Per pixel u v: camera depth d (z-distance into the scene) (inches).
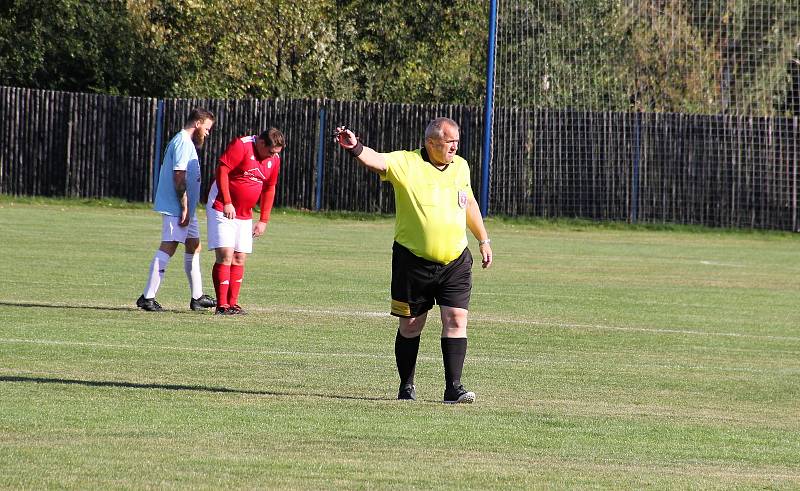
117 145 3740.2
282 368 1144.8
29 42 4284.0
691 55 3496.6
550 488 691.4
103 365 1112.8
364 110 3668.8
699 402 1055.6
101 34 4350.4
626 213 3563.0
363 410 930.1
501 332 1488.7
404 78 4672.7
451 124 966.4
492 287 2037.4
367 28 4813.0
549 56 3511.3
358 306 1680.6
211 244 1542.8
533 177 3565.5
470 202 1011.3
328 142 3686.0
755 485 722.8
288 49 4724.4
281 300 1727.4
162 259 1547.7
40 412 866.1
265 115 3698.3
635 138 3543.3
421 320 1003.9
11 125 3730.3
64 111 3732.8
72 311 1510.8
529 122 3543.3
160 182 1563.7
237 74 4608.8
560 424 905.5
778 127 3506.4
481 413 941.8
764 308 1867.6
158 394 966.4
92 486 655.8
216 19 4640.8
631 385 1133.1
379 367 1179.3
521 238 3184.1
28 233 2701.8
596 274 2340.1
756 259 2827.3
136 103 3732.8
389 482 690.2
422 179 969.5
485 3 4795.8
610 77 3521.2
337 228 3307.1
